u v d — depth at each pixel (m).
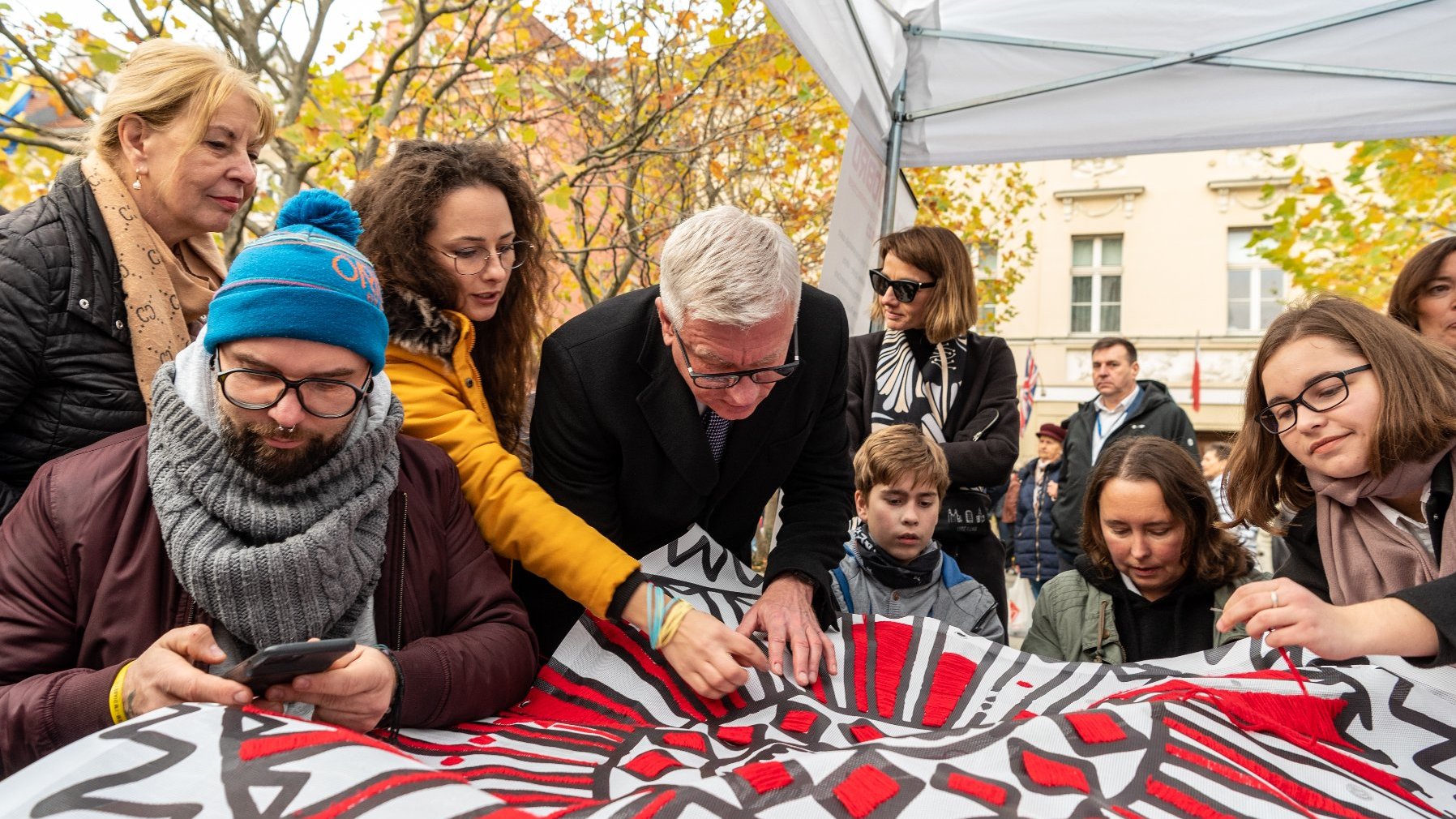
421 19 5.20
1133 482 2.19
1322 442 1.62
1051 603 2.41
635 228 7.00
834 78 2.96
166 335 1.77
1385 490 1.64
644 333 1.83
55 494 1.39
